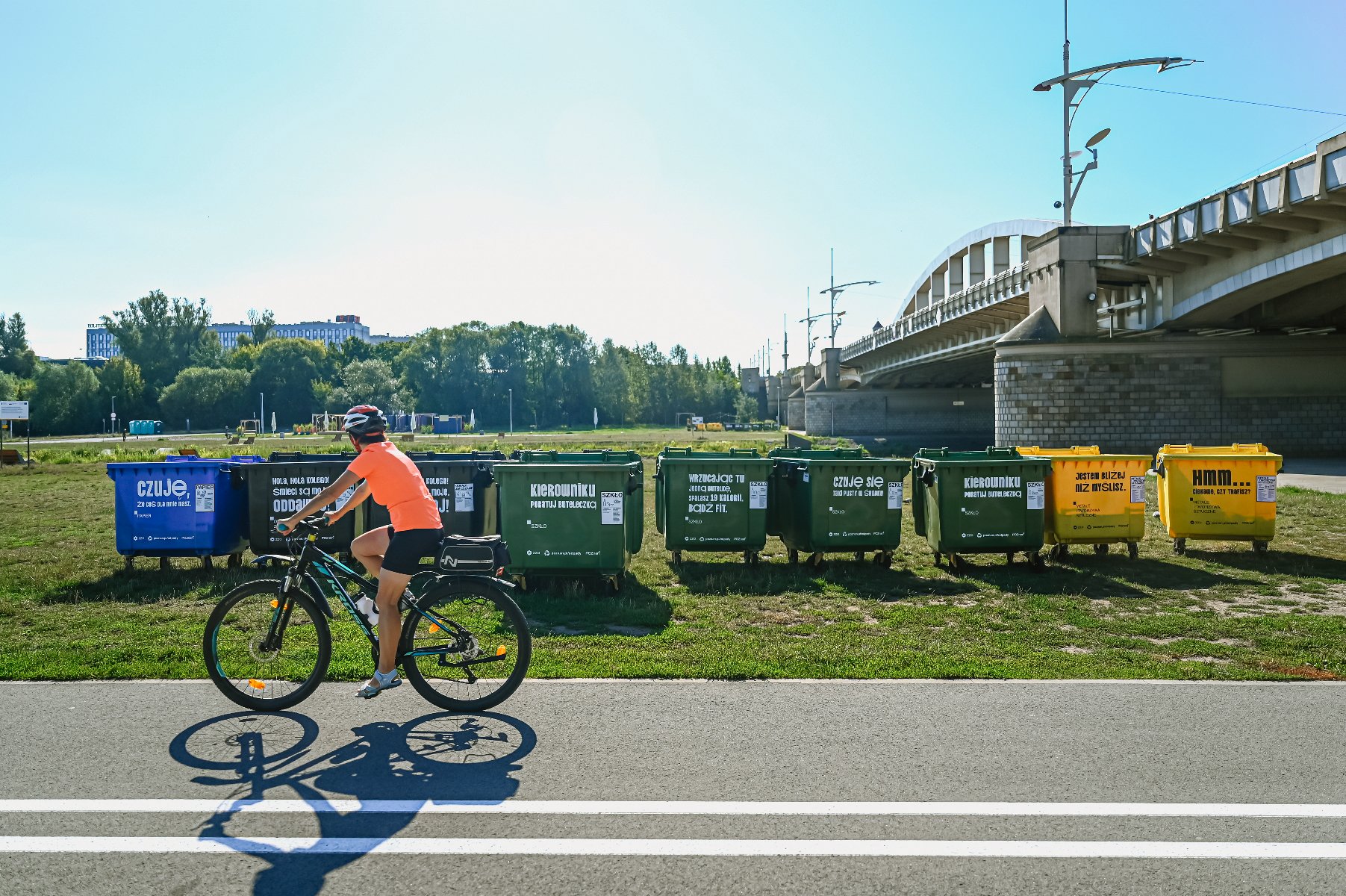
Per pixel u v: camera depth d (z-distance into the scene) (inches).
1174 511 449.4
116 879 128.4
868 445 2245.3
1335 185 889.5
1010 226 2246.6
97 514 690.2
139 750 179.3
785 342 4087.1
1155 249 1222.9
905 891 125.0
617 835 142.1
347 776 166.1
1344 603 335.0
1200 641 273.0
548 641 274.2
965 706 208.4
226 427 4318.4
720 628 295.6
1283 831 143.7
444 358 4672.7
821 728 192.7
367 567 213.8
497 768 169.8
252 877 129.1
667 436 3218.5
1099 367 1338.6
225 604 207.8
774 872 130.2
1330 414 1353.3
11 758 174.6
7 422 2746.1
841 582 374.9
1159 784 162.4
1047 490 425.4
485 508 422.6
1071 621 302.8
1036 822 146.7
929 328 2065.7
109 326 4864.7
